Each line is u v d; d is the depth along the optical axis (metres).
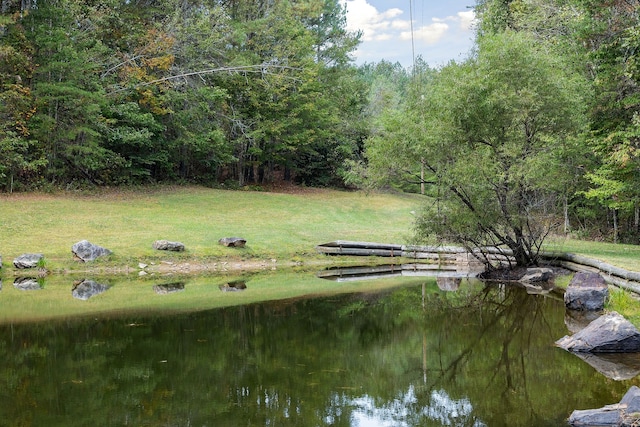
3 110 22.38
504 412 6.02
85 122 25.66
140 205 24.88
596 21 18.56
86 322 10.62
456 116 14.65
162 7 31.59
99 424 5.61
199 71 30.17
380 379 7.29
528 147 14.99
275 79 32.59
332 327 10.50
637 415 5.36
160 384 6.95
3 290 14.00
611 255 16.12
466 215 14.68
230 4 35.03
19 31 23.42
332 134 37.97
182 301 13.02
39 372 7.42
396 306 12.66
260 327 10.42
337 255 20.92
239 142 32.50
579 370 7.40
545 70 14.72
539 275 15.18
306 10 37.81
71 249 17.58
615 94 17.97
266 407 6.19
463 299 13.42
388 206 32.78
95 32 27.11
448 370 7.72
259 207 27.67
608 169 18.14
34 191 24.88
